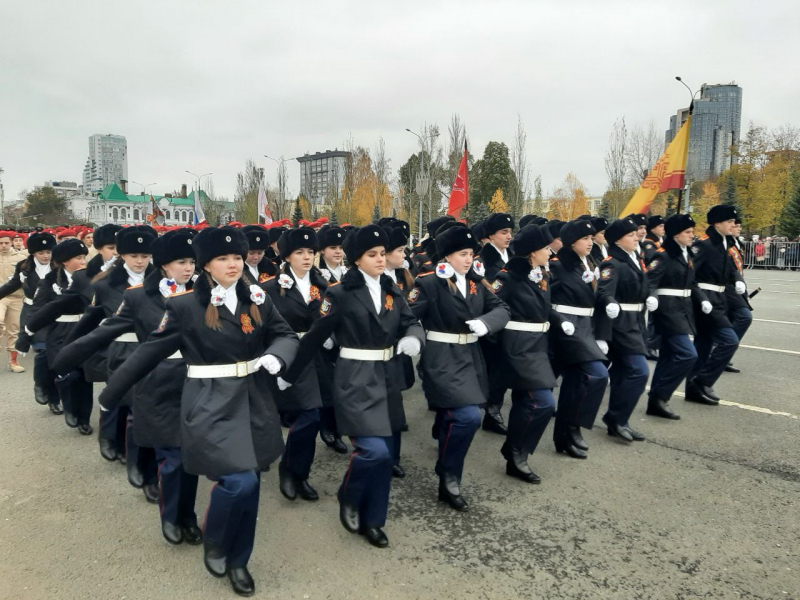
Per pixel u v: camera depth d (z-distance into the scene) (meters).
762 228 35.75
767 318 12.05
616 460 4.98
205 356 3.12
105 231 5.42
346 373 3.67
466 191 12.18
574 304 5.10
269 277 5.72
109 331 3.82
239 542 3.11
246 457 3.00
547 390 4.50
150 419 3.60
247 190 51.91
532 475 4.54
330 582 3.24
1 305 8.41
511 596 3.11
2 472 4.79
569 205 49.91
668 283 5.91
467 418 3.96
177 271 3.91
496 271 5.85
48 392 6.38
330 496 4.39
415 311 4.04
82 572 3.35
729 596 3.10
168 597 3.11
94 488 4.50
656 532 3.77
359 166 43.12
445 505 4.18
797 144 39.25
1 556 3.51
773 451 5.13
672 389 5.98
